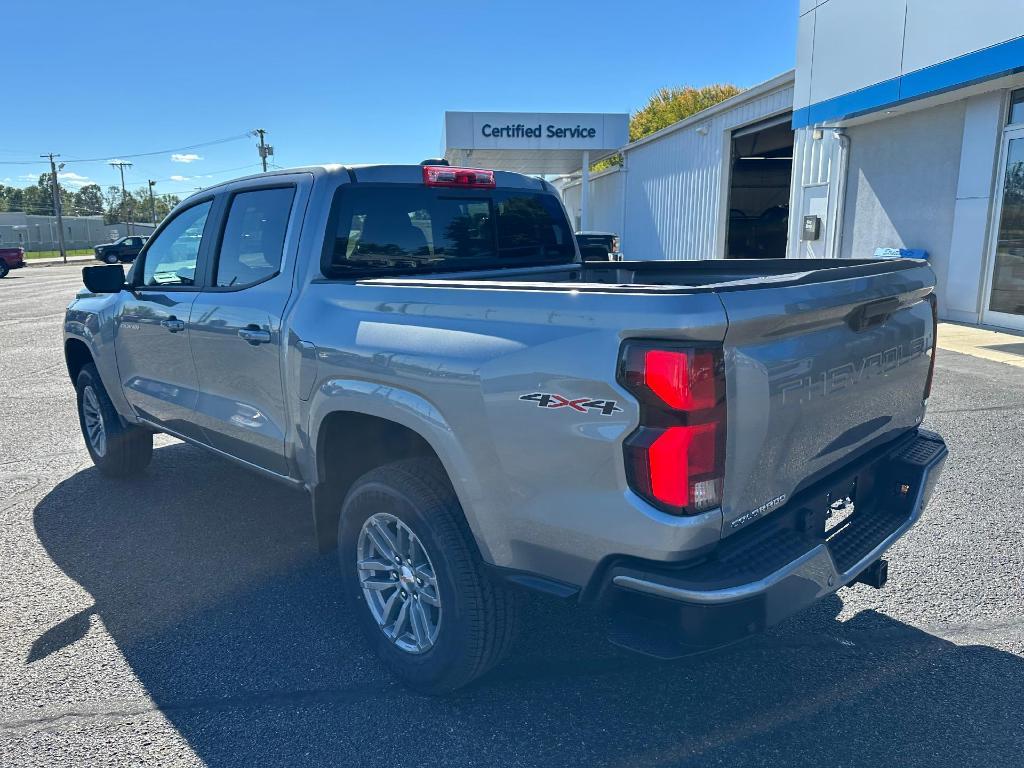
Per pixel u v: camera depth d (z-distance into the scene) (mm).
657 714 2729
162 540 4332
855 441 2689
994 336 9688
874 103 10953
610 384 2094
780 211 22062
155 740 2631
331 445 3170
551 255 4418
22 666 3086
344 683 2957
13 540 4348
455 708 2787
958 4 9281
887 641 3143
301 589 3740
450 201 3865
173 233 4336
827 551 2336
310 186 3400
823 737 2580
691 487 2047
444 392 2496
